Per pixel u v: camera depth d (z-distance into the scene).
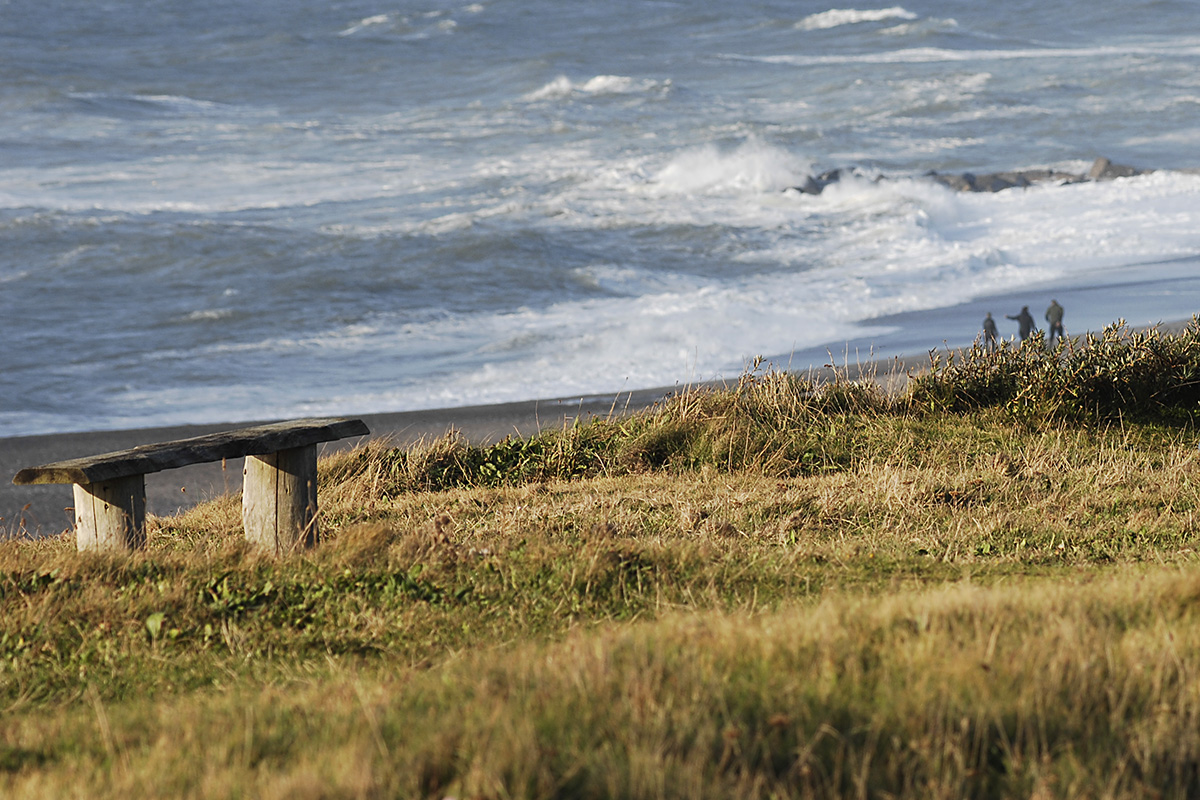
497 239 155.00
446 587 27.50
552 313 123.81
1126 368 50.81
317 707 18.27
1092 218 168.25
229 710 18.59
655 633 20.72
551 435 53.38
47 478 29.62
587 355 104.50
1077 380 51.06
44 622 25.72
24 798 15.02
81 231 167.88
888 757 14.84
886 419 51.16
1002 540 32.94
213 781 14.36
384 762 14.34
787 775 14.19
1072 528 33.81
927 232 159.38
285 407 91.69
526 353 106.31
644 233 165.88
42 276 145.12
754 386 54.50
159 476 74.00
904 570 29.45
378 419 85.00
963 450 46.38
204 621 25.81
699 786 13.45
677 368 98.44
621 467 48.47
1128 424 49.41
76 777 15.77
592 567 27.80
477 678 18.42
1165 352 51.78
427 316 124.50
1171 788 14.45
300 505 33.62
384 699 17.52
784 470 45.88
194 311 127.44
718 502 39.00
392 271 143.50
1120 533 33.09
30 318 125.31
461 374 99.94
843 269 140.12
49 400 95.69
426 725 15.83
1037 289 123.44
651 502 40.00
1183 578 23.20
